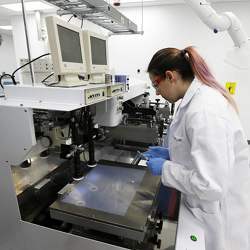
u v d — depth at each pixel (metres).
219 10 3.70
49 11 4.24
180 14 3.87
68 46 1.02
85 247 0.85
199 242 0.78
